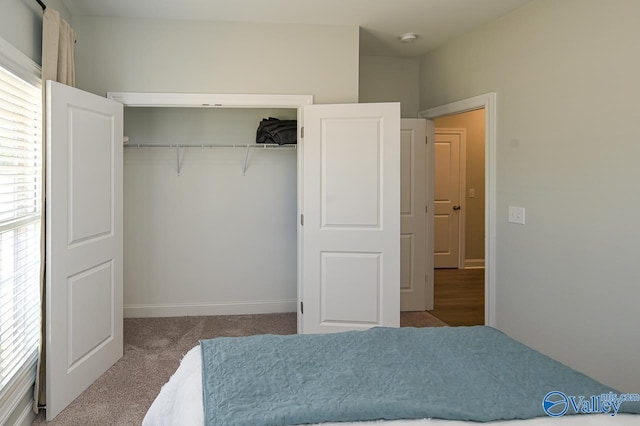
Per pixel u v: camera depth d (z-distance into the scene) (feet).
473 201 22.07
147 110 13.79
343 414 4.24
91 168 9.23
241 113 14.14
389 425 4.19
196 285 14.25
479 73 12.14
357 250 11.32
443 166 21.80
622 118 8.15
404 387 4.83
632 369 8.00
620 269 8.21
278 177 14.43
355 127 11.19
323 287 11.46
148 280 14.05
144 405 8.50
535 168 10.21
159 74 11.24
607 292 8.47
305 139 11.30
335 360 5.54
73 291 8.65
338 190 11.29
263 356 5.61
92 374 9.35
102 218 9.69
